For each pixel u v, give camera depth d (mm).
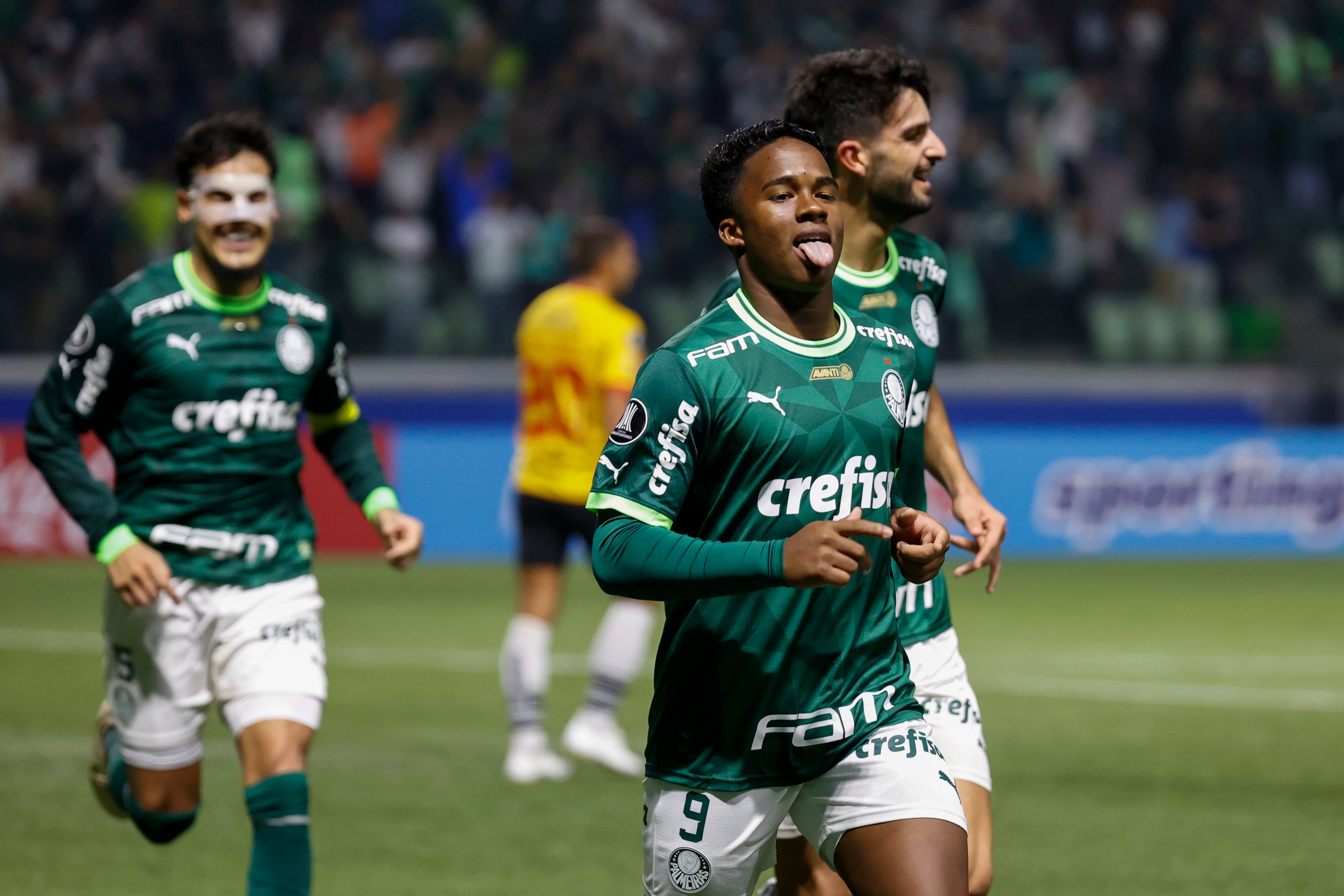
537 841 16750
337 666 28672
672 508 8719
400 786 19469
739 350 8945
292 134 51625
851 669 9203
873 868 9023
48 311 47125
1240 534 49000
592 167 53312
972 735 11570
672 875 9352
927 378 11977
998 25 59969
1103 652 30688
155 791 12742
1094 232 55250
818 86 11688
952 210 53844
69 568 42719
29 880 15047
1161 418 52750
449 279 50031
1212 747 21859
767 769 9109
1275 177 58344
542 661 20203
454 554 45531
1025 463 47500
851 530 8031
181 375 12336
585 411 20328
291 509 12844
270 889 11617
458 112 53406
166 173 50125
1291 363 53906
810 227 8836
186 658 12414
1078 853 16125
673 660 9203
